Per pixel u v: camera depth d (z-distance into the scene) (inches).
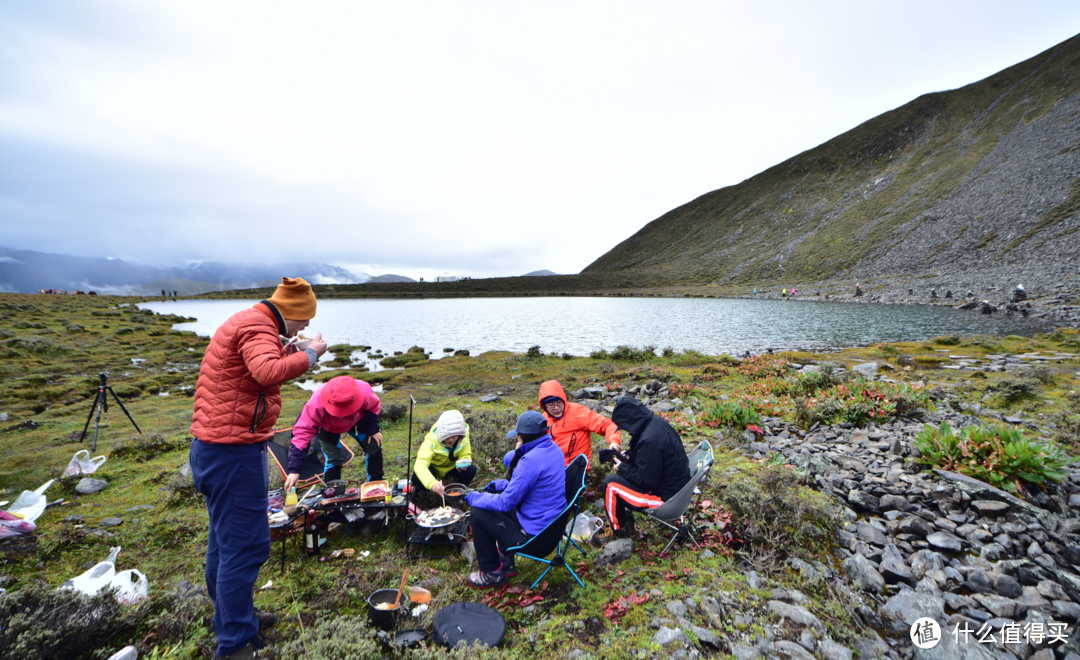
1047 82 4702.3
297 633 129.9
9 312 1659.7
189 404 489.7
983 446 214.5
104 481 237.5
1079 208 2454.5
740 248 5359.3
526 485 146.8
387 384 630.5
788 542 171.9
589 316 1867.6
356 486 234.1
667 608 137.4
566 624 133.3
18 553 165.0
